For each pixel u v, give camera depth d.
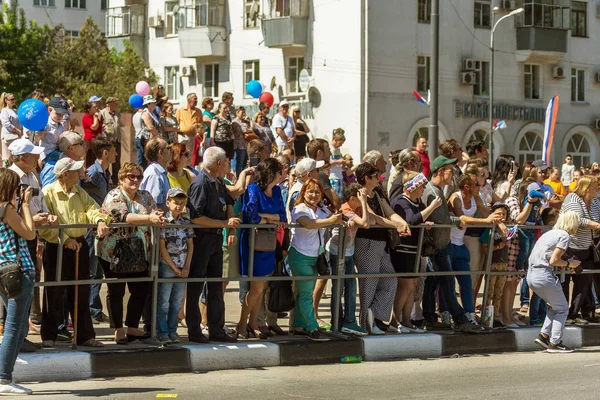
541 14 61.88
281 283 15.71
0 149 23.06
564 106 63.78
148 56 71.75
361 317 16.61
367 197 16.30
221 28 64.38
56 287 14.27
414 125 57.19
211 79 65.88
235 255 16.05
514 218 18.66
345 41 56.22
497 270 17.80
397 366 15.57
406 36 56.75
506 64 61.22
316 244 15.88
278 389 13.41
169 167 16.30
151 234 14.62
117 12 73.50
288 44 58.69
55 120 20.00
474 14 59.50
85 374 13.84
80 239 14.34
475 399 12.93
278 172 15.62
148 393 12.92
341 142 23.62
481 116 59.91
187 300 15.20
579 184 18.64
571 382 14.25
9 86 74.94
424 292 17.64
